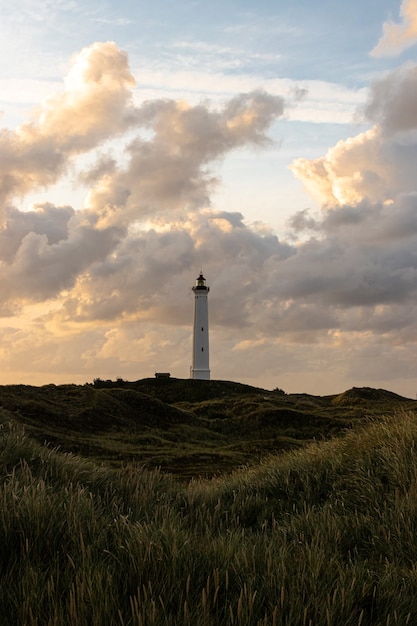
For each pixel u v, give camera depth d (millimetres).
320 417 61031
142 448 43656
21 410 47219
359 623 3854
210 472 32062
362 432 11078
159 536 5094
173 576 4297
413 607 4457
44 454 8664
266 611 3924
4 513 5137
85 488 7414
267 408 63781
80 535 4734
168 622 3676
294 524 7152
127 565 4547
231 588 4414
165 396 94438
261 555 5160
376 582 4867
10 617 3779
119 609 3842
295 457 10859
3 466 7547
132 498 7812
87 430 48312
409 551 5934
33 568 4324
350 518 7145
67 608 3742
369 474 8438
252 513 8453
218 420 61281
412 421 10305
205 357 117375
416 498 7012
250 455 42656
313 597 4160
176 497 8719
